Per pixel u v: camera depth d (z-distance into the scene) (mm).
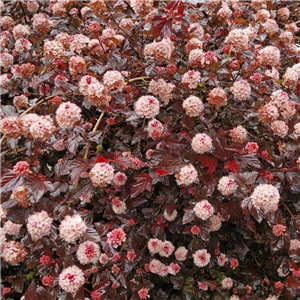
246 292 946
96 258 719
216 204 827
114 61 901
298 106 913
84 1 1235
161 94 889
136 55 1056
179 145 813
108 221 917
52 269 727
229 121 931
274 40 1077
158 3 911
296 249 843
